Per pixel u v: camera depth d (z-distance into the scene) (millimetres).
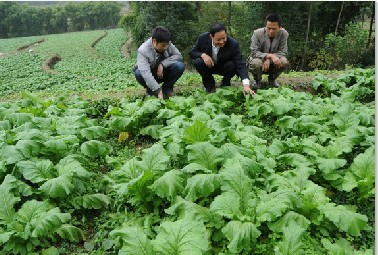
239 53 7738
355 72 8922
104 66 21297
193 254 3195
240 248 3551
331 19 19484
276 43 8117
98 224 4340
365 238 3953
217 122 5723
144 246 3287
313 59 18469
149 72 7172
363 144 5367
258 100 7230
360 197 4469
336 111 6066
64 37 43594
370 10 19516
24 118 6309
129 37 38000
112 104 8141
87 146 5367
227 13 21688
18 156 4801
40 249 4020
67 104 8031
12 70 21516
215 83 9125
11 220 4055
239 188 4082
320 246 3789
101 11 62688
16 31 57844
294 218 3811
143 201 4367
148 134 6273
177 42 20125
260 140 5328
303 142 5164
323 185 4824
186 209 3854
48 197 4488
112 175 4566
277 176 4410
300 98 7102
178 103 6934
